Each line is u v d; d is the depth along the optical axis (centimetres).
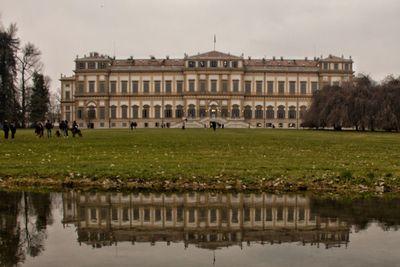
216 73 15300
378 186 1670
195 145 3891
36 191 1594
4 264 857
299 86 15625
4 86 8938
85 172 1914
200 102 15375
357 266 848
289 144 4112
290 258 893
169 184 1716
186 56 15400
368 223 1170
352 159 2597
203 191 1599
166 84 15662
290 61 16088
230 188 1656
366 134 6981
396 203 1406
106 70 15612
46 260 880
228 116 15338
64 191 1594
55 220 1197
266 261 874
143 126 15700
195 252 930
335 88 10256
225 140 4784
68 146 3678
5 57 8950
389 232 1084
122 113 15762
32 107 12669
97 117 15762
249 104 15625
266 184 1712
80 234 1066
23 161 2389
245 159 2555
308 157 2723
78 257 898
